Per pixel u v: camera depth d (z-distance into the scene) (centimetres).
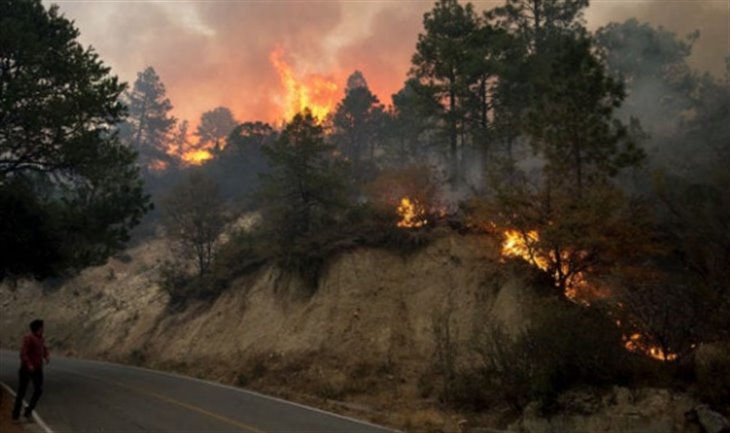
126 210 2392
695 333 1219
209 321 2908
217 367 2447
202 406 1478
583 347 1254
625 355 1227
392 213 2566
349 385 1900
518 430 1256
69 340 4038
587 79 1773
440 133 3173
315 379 2009
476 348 1564
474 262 2145
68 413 1348
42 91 2044
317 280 2517
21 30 2042
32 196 2152
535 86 2656
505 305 1859
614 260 1628
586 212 1591
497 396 1455
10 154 2109
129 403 1525
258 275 2905
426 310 2131
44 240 2072
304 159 2811
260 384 2067
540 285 1816
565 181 1784
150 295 3922
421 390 1759
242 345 2502
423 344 2012
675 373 1141
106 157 2248
